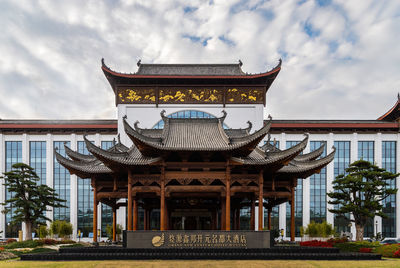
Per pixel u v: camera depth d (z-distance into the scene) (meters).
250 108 54.91
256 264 23.16
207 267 22.34
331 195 41.47
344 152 58.31
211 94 55.03
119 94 54.84
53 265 22.94
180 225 45.91
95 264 23.20
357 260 25.25
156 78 53.81
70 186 56.66
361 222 40.28
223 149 29.39
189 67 59.31
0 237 54.16
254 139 28.81
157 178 30.52
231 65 59.47
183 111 54.75
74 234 54.97
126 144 53.81
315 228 48.53
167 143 30.89
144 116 54.44
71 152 35.41
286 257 25.27
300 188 56.81
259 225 30.12
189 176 30.36
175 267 22.25
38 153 57.78
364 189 39.06
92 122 60.78
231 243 27.17
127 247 26.94
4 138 57.81
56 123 58.97
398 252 28.39
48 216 55.47
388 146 58.59
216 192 32.28
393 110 57.75
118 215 54.03
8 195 56.44
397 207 56.44
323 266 22.59
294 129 58.44
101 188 33.53
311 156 36.59
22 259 25.31
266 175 33.97
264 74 53.56
